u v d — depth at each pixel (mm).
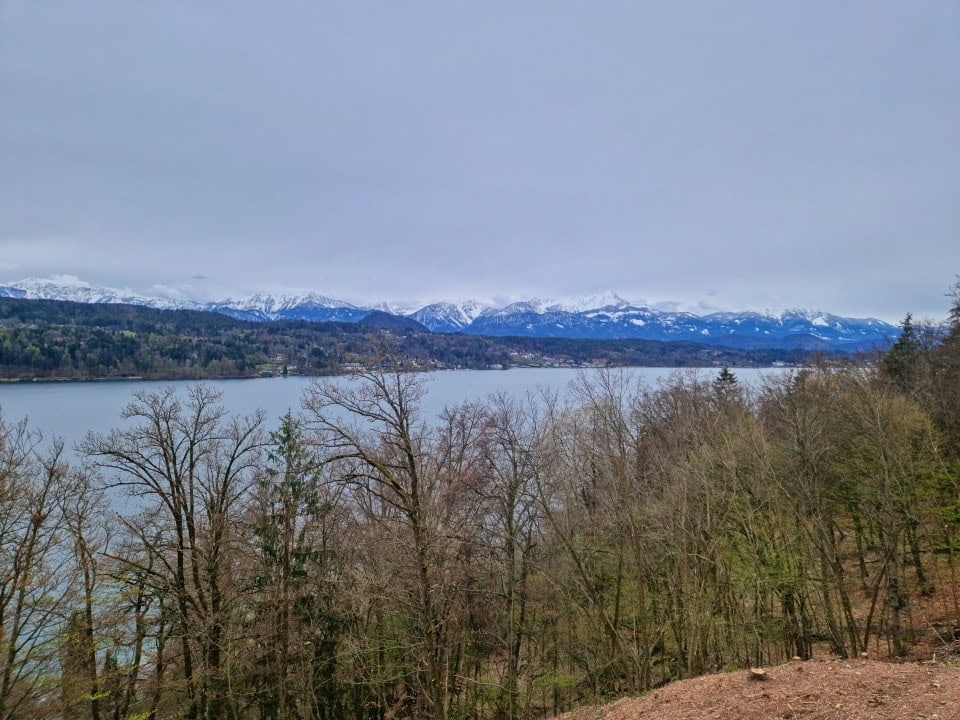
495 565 21984
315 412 17391
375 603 20359
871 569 28375
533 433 24312
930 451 22094
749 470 23328
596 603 20875
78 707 20234
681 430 28094
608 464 22812
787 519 21578
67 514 19750
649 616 21984
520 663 24375
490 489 22734
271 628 20516
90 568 20219
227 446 23578
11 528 18328
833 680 12016
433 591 17688
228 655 20641
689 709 12281
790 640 21062
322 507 21297
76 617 19672
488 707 24469
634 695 17141
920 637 21594
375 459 17859
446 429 22750
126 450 21703
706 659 23172
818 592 23141
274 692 21438
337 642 21266
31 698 18203
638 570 20672
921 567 25891
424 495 17875
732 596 22875
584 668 24500
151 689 20766
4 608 17766
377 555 19688
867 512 22797
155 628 23125
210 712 21484
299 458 20938
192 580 22453
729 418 31438
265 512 21641
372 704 22781
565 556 23250
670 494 22922
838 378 28906
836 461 23828
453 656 22266
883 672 12078
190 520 21703
